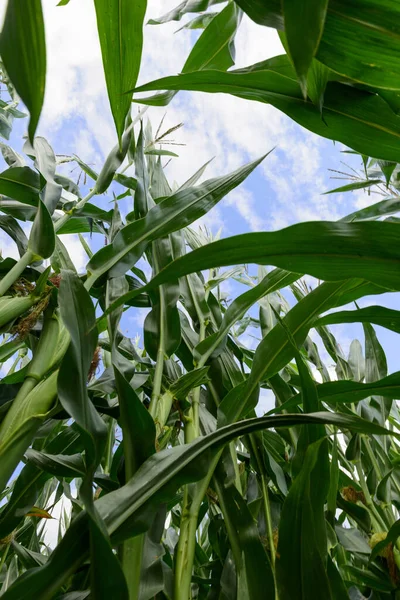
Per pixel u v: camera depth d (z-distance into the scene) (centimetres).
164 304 111
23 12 33
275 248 67
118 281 109
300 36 41
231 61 112
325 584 64
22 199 114
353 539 106
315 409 80
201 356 113
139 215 119
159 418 91
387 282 67
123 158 128
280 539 68
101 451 59
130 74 63
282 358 98
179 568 75
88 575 83
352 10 52
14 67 32
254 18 53
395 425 157
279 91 73
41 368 75
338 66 56
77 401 55
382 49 54
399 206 119
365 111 71
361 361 160
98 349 103
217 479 87
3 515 90
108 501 59
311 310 98
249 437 111
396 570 99
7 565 142
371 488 121
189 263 69
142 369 163
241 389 101
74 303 64
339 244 65
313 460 70
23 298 84
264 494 103
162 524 77
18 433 65
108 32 61
